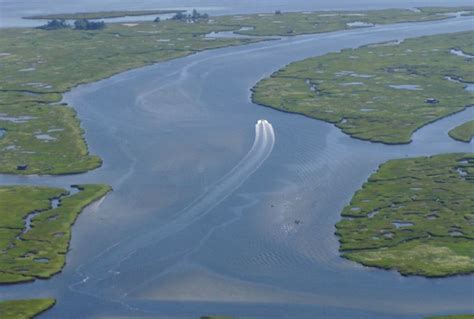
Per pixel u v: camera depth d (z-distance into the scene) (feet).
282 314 596.70
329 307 606.55
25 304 608.60
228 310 603.26
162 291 631.97
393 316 593.01
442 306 606.55
